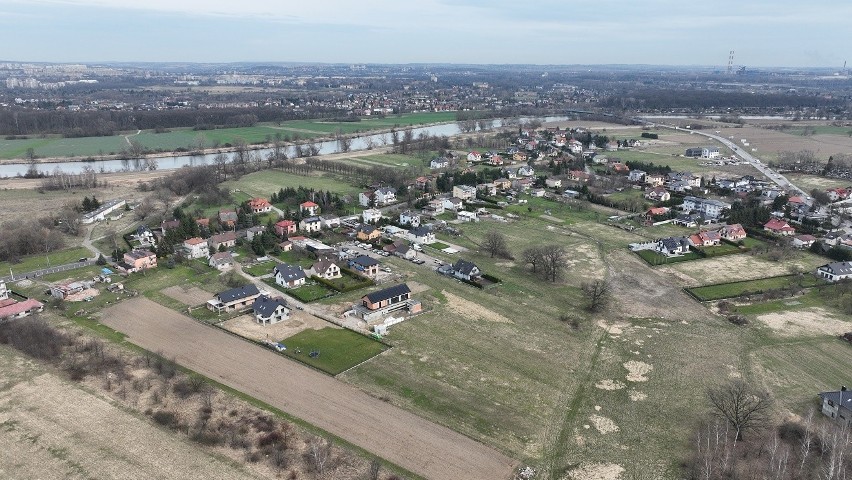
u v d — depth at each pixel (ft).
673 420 261.65
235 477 219.82
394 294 381.60
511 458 234.99
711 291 409.90
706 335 344.49
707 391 283.59
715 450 238.48
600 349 327.67
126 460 228.02
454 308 379.55
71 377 287.28
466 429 252.83
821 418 261.65
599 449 241.76
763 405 264.52
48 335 325.83
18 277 434.30
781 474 222.28
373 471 219.61
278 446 237.25
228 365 303.48
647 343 334.65
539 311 377.30
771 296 397.60
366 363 306.96
